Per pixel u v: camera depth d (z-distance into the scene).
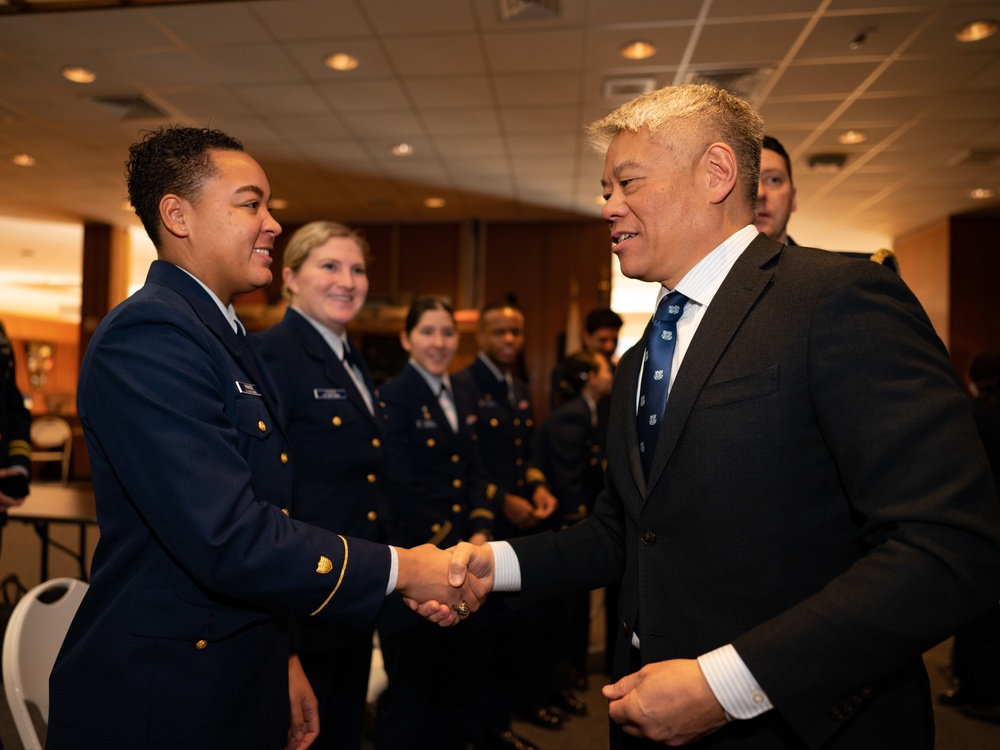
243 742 0.99
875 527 0.74
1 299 14.23
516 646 2.64
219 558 0.89
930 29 4.08
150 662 0.93
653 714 0.74
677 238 0.96
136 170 1.10
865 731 0.79
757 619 0.82
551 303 8.47
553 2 3.89
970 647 2.78
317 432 1.58
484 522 2.36
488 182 7.07
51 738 0.94
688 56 4.44
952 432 0.71
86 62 4.61
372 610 1.00
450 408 2.52
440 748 2.07
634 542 0.99
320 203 7.90
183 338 0.98
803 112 5.23
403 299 8.00
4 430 2.64
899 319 0.77
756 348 0.85
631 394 1.05
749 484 0.82
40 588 1.29
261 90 5.01
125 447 0.91
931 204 7.48
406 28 4.15
